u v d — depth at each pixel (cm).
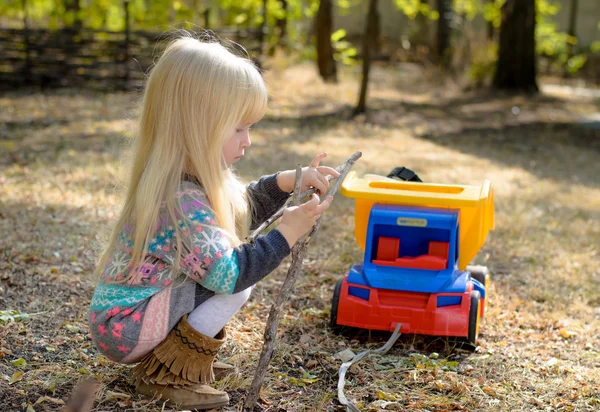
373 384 305
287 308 394
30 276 405
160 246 245
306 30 2105
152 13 1543
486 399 298
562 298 435
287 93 1379
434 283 349
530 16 1684
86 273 418
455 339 352
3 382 284
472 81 1741
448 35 2023
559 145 1106
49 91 1250
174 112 246
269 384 296
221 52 254
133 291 249
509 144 1089
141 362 267
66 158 747
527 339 372
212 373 272
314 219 248
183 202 242
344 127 1104
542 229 600
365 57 1211
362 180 379
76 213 539
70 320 352
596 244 564
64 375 292
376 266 361
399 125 1175
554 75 2172
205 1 1936
